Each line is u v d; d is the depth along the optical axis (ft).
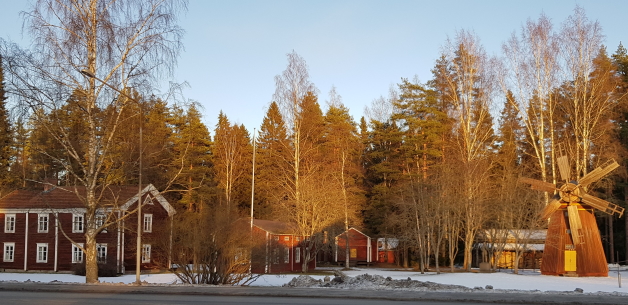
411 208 163.94
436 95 212.84
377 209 211.82
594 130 157.69
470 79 155.12
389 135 216.74
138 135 102.42
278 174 195.11
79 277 134.21
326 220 164.45
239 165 225.15
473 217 153.17
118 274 146.00
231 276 100.22
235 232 100.58
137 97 96.58
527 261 196.13
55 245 162.20
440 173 162.61
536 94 154.61
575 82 150.51
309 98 163.94
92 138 99.35
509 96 161.38
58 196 163.32
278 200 166.61
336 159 193.88
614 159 153.69
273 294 77.97
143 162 103.50
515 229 156.66
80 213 158.10
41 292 82.38
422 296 74.49
